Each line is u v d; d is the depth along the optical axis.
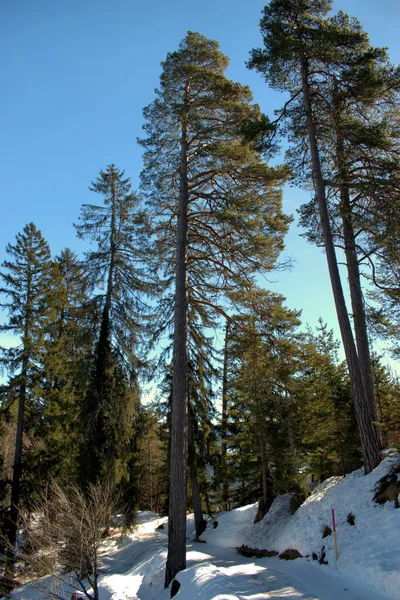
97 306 20.20
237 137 15.21
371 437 12.38
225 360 20.66
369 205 14.62
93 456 17.84
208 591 7.55
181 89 15.96
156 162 15.72
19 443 18.86
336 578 8.62
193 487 21.16
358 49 14.17
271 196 15.16
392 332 13.52
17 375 19.05
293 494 17.98
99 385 18.92
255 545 15.73
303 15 14.88
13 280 20.27
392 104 14.74
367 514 10.20
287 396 18.33
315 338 22.34
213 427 21.77
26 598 12.05
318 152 15.57
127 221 21.52
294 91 16.00
